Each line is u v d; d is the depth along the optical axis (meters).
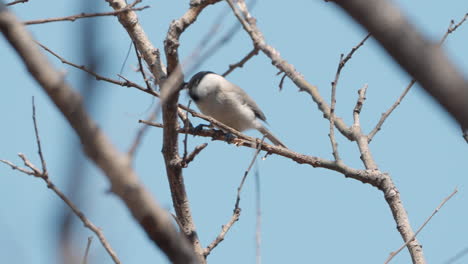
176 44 7.58
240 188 6.98
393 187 9.68
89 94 3.01
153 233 3.56
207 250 8.91
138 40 10.09
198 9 7.73
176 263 3.66
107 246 4.33
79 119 3.00
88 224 3.38
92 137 3.03
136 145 3.28
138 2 7.48
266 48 8.90
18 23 3.24
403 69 2.36
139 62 8.73
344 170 9.76
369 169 9.90
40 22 6.07
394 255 7.34
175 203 9.52
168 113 8.46
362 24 2.34
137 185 3.33
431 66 2.32
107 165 3.13
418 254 8.87
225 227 8.99
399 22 2.31
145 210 3.42
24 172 6.10
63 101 2.98
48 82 3.01
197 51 4.46
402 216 9.41
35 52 3.15
